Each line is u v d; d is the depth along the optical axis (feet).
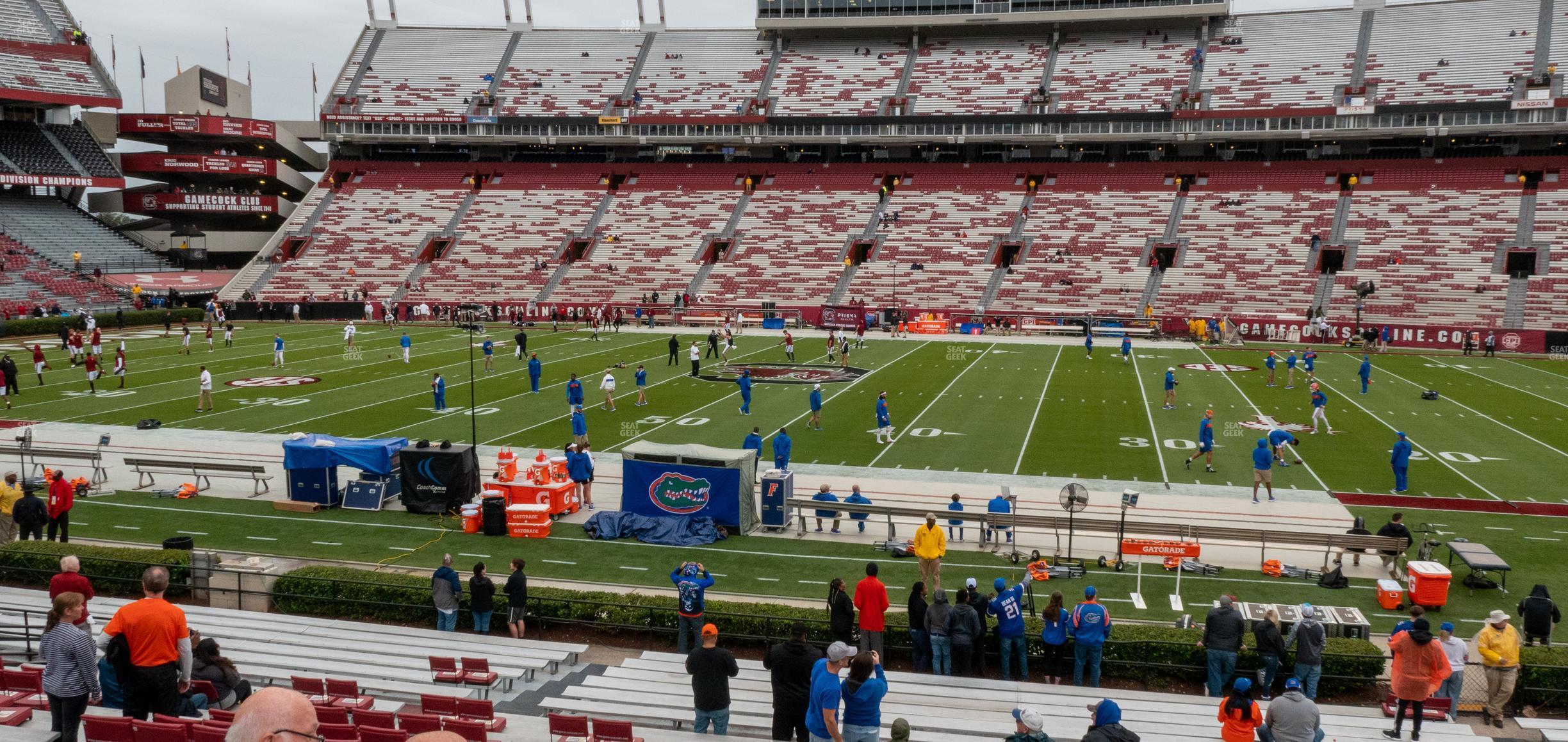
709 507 66.74
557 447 89.97
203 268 241.14
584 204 239.91
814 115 237.86
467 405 110.01
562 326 200.23
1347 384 126.72
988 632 45.39
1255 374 136.05
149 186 254.06
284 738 13.12
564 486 69.87
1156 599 54.54
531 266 222.69
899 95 239.09
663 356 153.89
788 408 109.29
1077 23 246.68
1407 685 36.45
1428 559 55.98
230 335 163.22
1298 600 54.60
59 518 60.23
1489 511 70.33
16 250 201.36
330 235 234.58
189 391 118.73
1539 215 189.57
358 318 211.82
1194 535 57.77
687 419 102.53
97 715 31.40
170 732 27.04
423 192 247.09
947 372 137.18
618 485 78.13
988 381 129.59
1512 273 179.73
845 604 43.65
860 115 235.40
